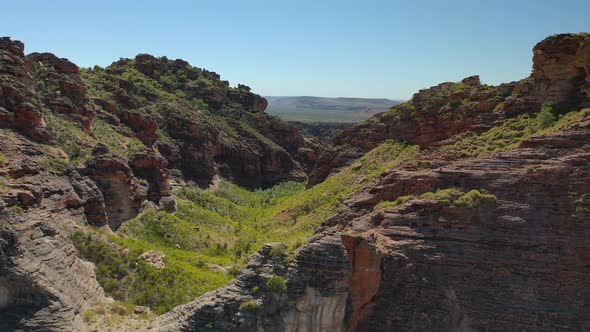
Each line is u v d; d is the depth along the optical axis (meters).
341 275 33.78
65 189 49.84
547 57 47.31
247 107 160.38
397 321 34.94
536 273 34.25
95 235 48.56
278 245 35.19
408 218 37.69
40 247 36.84
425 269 35.66
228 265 56.69
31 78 62.03
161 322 35.56
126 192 62.06
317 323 33.47
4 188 39.69
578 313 33.00
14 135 49.22
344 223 42.34
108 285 43.34
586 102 44.25
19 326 32.81
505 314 33.69
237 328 32.44
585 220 34.66
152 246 56.28
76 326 34.59
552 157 37.50
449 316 34.22
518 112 49.69
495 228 35.78
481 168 38.84
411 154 68.19
